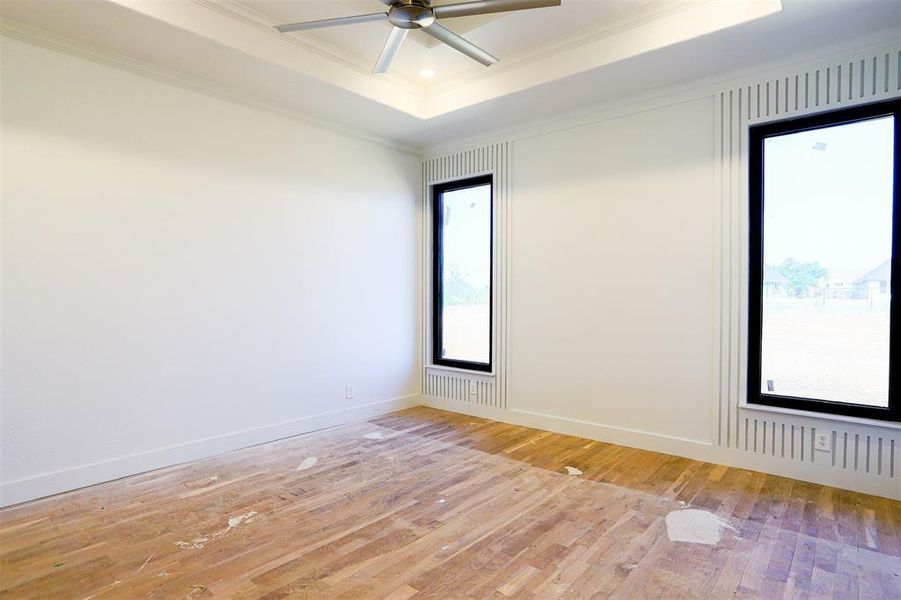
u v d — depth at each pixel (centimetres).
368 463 351
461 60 373
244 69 334
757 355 334
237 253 377
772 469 324
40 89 287
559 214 424
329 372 442
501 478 324
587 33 327
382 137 481
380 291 488
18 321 281
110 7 261
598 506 281
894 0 252
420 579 211
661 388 370
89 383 305
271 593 201
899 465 284
